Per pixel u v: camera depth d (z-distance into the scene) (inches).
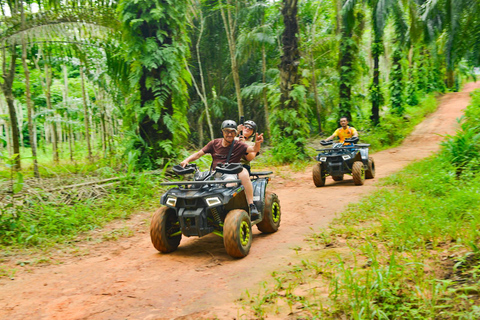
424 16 441.4
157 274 171.6
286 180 428.1
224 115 764.0
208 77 754.8
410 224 188.5
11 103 340.2
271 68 746.8
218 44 745.0
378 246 178.4
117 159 422.6
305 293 135.6
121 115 433.1
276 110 564.4
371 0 633.6
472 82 1825.8
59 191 302.0
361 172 361.7
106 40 402.6
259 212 211.3
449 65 415.8
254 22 736.3
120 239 238.4
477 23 378.9
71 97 657.0
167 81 385.4
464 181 280.2
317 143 654.5
